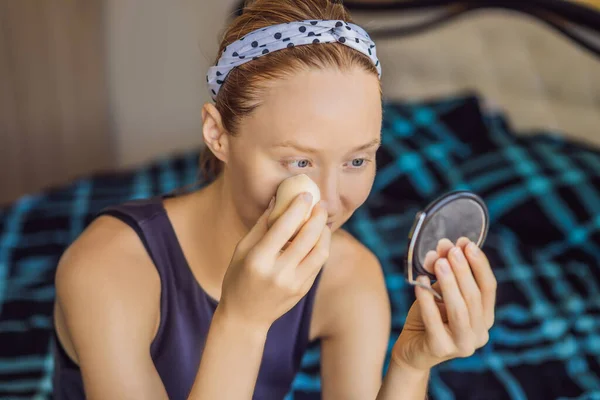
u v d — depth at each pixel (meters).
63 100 3.35
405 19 2.69
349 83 0.79
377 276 1.13
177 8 3.40
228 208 0.98
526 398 1.75
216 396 0.79
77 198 2.55
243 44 0.83
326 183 0.81
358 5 2.48
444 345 0.83
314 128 0.78
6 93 3.15
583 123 2.60
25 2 3.08
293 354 1.13
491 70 2.75
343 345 1.11
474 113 2.64
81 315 0.98
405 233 2.32
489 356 1.89
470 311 0.81
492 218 2.32
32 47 3.17
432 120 2.66
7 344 1.89
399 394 0.91
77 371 1.10
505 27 2.68
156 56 3.50
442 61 2.81
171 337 1.06
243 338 0.79
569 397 1.75
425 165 2.51
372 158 0.84
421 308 0.82
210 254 1.03
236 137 0.84
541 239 2.28
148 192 2.57
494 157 2.48
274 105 0.79
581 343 1.95
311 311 1.11
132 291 1.00
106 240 1.01
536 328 1.99
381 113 0.84
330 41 0.81
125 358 0.97
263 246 0.74
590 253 2.21
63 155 3.43
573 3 1.85
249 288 0.76
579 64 2.57
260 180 0.82
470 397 1.74
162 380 1.08
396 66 2.87
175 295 1.05
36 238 2.34
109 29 3.44
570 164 2.38
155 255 1.03
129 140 3.66
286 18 0.85
